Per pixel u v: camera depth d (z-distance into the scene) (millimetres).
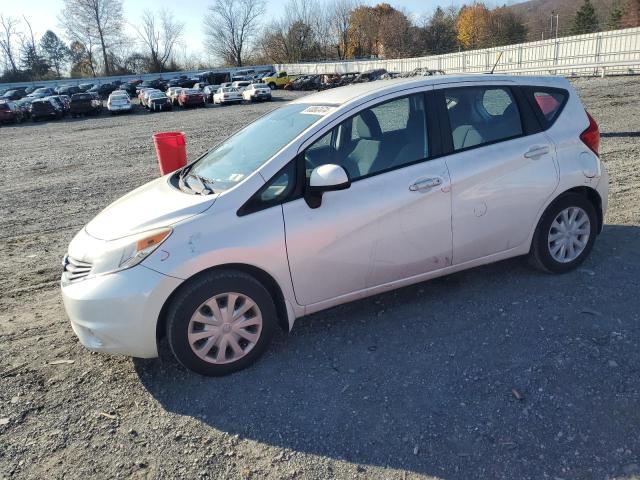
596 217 4254
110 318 2990
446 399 2848
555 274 4164
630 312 3518
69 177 11875
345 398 2934
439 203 3578
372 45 90812
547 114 4059
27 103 39094
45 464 2594
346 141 3479
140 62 96375
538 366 3039
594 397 2752
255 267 3182
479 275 4285
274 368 3273
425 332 3527
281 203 3234
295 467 2475
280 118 4000
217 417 2865
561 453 2422
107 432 2803
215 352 3203
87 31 93375
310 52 94625
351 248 3381
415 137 3623
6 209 8844
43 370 3451
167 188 3707
